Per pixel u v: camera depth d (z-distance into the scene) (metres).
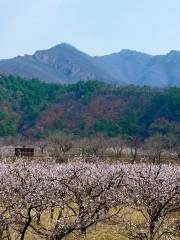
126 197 26.45
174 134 154.38
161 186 24.50
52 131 173.12
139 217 30.73
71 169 26.44
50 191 19.55
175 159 91.38
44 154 96.38
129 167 34.28
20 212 18.47
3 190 19.67
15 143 143.62
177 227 27.16
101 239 25.47
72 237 23.69
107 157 94.00
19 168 24.36
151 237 24.12
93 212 21.92
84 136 145.00
